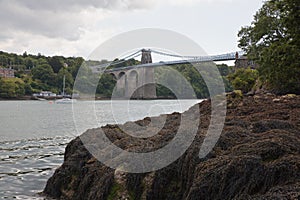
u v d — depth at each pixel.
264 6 33.84
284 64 22.42
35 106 92.25
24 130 35.53
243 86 33.25
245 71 35.50
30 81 119.25
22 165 17.84
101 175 10.61
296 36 21.22
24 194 12.71
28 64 133.88
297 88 23.92
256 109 15.17
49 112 68.94
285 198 6.40
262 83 28.92
